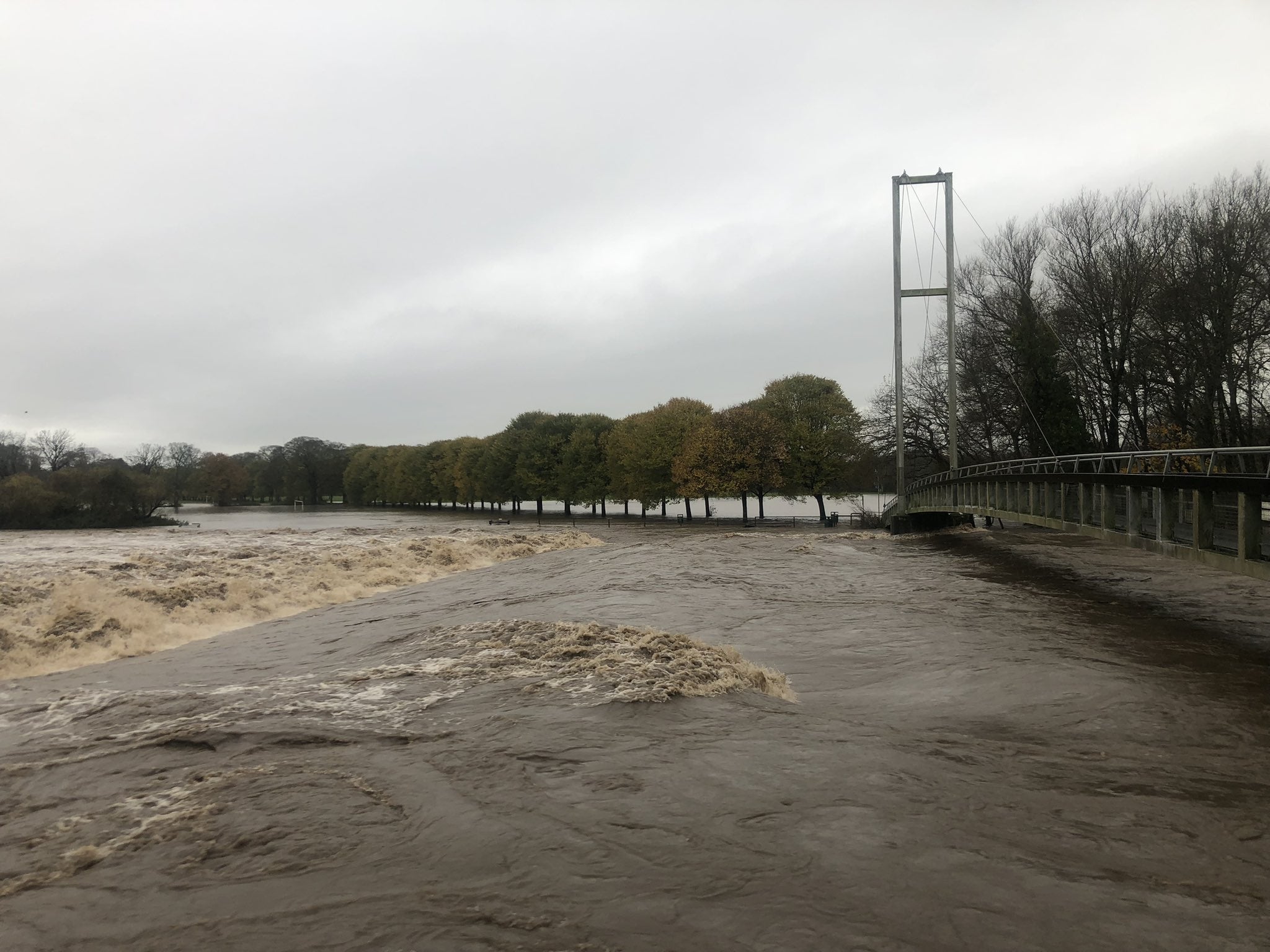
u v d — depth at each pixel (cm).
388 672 1180
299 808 672
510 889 523
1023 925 471
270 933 480
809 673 1203
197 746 864
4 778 801
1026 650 1335
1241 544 1362
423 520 8869
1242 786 713
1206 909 493
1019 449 4916
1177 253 3509
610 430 8438
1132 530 1825
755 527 6094
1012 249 4684
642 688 1006
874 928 467
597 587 2305
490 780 719
